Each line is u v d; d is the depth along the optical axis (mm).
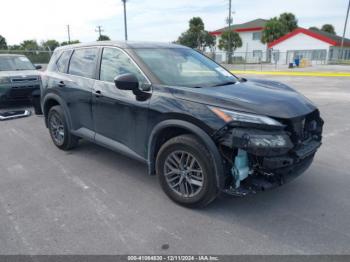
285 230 3014
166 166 3473
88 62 4543
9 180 4164
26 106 9469
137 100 3627
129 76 3393
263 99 3209
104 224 3119
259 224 3115
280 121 2990
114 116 3996
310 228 3039
